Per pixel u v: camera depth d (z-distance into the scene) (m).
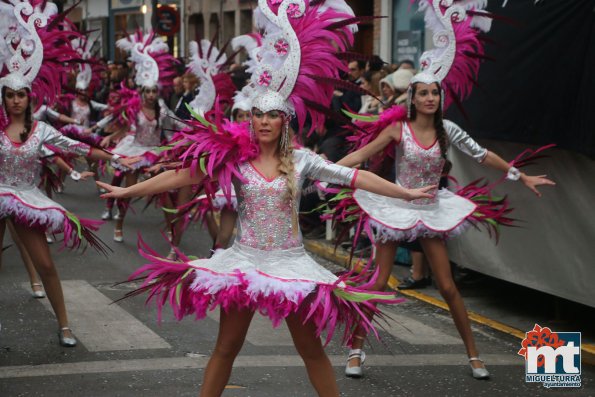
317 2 5.16
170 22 20.06
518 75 7.54
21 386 5.61
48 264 6.51
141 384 5.69
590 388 5.91
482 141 8.46
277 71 5.05
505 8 7.75
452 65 6.82
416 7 16.11
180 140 4.80
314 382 4.73
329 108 5.16
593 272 7.17
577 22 6.82
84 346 6.57
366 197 6.28
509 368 6.34
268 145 4.70
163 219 13.13
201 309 4.55
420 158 6.24
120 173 11.04
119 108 11.45
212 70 10.23
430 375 6.11
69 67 7.34
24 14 6.80
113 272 9.41
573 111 6.88
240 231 4.74
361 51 18.17
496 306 8.40
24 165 6.41
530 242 7.82
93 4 33.38
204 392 4.64
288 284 4.46
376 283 6.24
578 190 7.25
